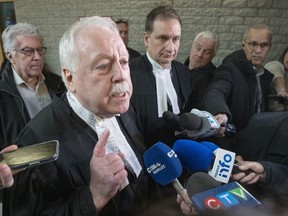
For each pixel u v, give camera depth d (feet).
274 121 3.08
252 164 2.58
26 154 2.11
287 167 2.74
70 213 2.21
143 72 4.49
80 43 2.23
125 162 2.78
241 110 4.99
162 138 4.39
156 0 10.18
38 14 13.25
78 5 11.92
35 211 2.28
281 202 2.38
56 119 2.59
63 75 2.47
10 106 4.44
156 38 4.34
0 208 3.30
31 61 4.57
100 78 2.26
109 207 2.57
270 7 8.88
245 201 1.99
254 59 5.31
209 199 1.99
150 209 2.81
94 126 2.64
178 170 2.54
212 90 4.60
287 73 6.54
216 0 9.37
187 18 9.89
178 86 4.91
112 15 11.21
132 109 3.74
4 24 14.35
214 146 2.85
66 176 2.42
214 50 6.70
